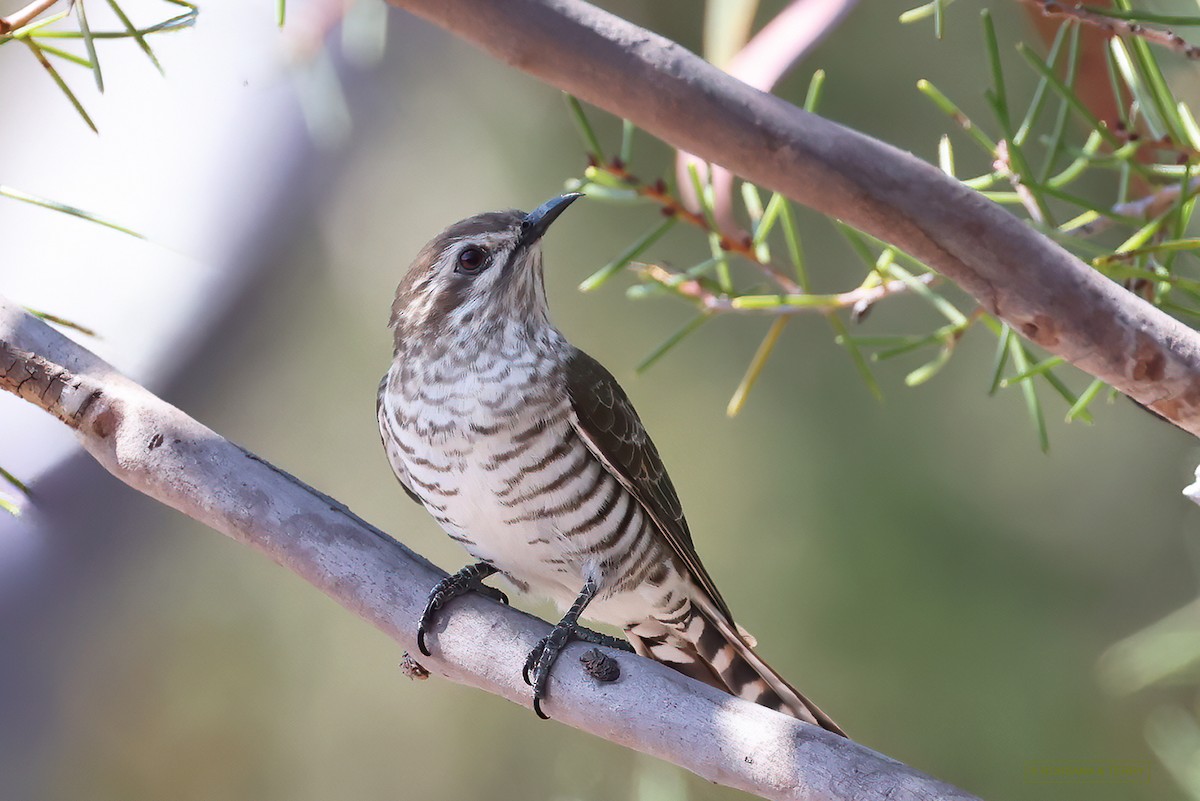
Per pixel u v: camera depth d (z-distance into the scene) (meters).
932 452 11.41
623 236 11.82
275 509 5.96
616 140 11.74
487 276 7.57
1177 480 11.29
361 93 11.60
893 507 11.22
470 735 12.45
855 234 6.43
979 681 10.82
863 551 11.12
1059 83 5.45
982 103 10.90
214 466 5.96
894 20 10.94
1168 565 11.23
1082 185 10.24
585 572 7.66
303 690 12.66
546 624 5.78
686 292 6.86
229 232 11.45
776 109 4.29
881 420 11.45
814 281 11.39
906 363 11.48
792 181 4.38
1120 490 11.38
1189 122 5.70
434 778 12.49
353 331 12.40
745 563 11.31
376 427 12.40
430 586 5.92
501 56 4.23
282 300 11.98
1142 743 10.25
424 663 5.92
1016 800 10.52
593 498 7.54
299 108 11.40
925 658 10.89
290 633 12.68
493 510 7.54
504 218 7.76
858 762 4.76
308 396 12.41
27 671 10.77
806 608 11.12
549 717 5.62
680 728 5.18
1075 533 11.31
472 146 12.12
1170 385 4.64
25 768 10.89
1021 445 11.43
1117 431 11.41
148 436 5.97
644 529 7.80
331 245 12.13
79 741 11.35
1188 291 5.46
